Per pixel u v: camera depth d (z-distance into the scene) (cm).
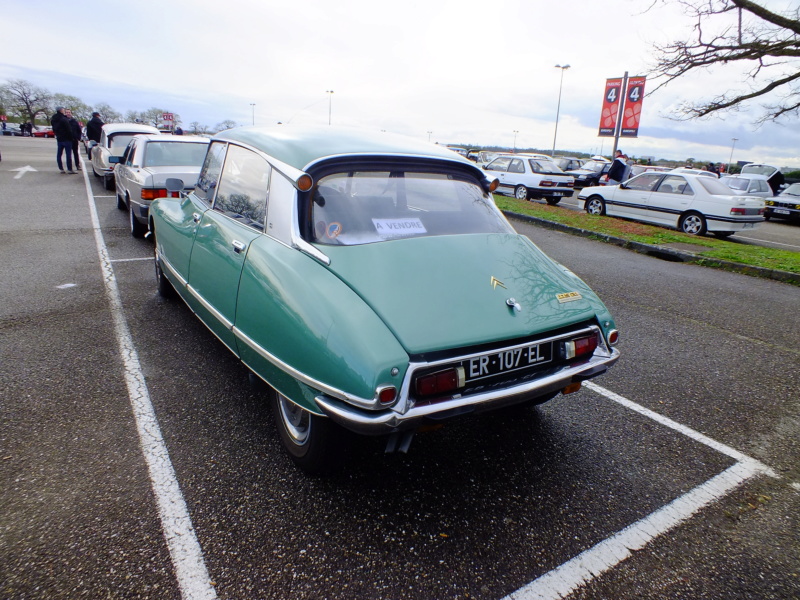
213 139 385
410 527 229
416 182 294
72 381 338
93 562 200
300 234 250
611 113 2948
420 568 207
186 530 220
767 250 945
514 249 283
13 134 4953
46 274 561
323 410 212
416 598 194
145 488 244
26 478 245
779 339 497
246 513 232
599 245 960
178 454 271
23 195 1078
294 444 257
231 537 217
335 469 252
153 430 290
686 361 435
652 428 327
